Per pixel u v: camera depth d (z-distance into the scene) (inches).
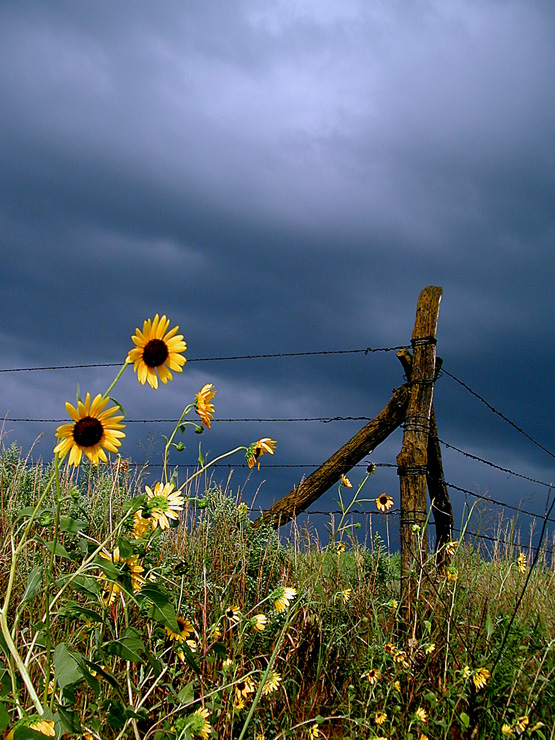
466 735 134.3
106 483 201.8
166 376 90.1
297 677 154.7
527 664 150.3
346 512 179.9
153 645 122.8
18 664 74.6
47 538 165.2
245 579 173.2
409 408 237.5
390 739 129.3
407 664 151.1
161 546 179.5
